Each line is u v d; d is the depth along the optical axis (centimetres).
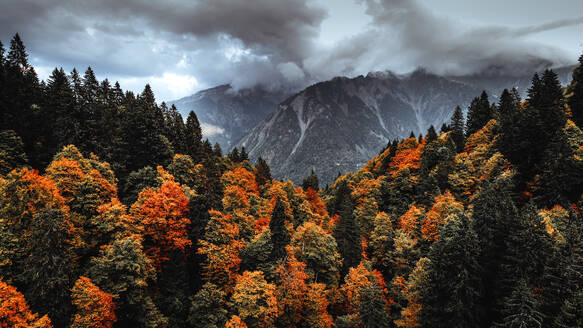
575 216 3584
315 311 4350
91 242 3912
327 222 7206
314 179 11881
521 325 2706
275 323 4141
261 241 4672
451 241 3366
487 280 3425
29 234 3303
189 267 4575
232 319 3525
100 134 7288
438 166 7494
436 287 3481
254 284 3841
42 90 7850
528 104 7575
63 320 3048
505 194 4441
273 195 7681
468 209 5256
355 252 5572
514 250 3203
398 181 7981
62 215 3262
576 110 6712
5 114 5862
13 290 2744
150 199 4422
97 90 8881
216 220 4588
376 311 3803
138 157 6838
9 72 6988
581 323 2588
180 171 6619
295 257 5044
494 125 8275
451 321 3228
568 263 2961
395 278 5053
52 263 3039
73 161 4506
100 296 3062
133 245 3616
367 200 7544
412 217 5903
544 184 4953
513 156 5988
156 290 4053
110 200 4531
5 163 5022
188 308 4044
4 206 3459
